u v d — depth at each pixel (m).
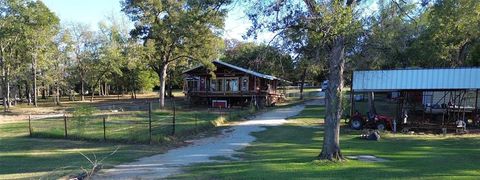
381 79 29.44
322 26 11.60
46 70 61.22
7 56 53.22
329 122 14.66
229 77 52.41
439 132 26.48
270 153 17.95
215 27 43.75
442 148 19.17
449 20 31.62
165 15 46.34
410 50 40.22
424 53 40.50
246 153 18.31
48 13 51.66
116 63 61.81
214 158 16.92
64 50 63.81
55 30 56.88
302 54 13.90
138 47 47.75
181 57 50.72
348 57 23.27
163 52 48.84
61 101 68.62
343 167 13.39
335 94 14.48
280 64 13.92
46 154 18.89
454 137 23.98
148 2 44.84
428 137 24.17
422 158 15.76
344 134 25.59
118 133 24.58
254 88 51.38
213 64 49.56
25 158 17.81
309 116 36.97
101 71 66.06
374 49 18.12
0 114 45.75
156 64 50.50
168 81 72.94
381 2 14.86
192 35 44.50
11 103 61.28
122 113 40.78
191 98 53.59
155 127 27.56
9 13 48.38
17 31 48.91
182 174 13.05
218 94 52.16
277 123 32.09
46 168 15.01
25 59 55.94
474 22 29.12
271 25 13.15
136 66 55.06
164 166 14.92
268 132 26.92
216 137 24.75
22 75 57.12
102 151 19.50
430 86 28.25
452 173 12.36
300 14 12.55
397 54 35.25
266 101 51.28
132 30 47.66
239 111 41.41
